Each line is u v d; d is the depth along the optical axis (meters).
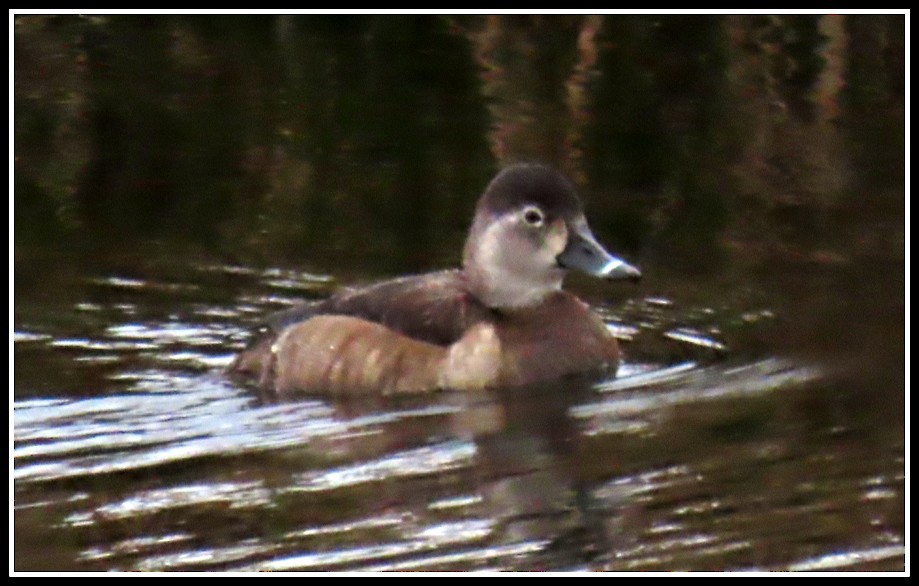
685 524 9.84
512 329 12.51
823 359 12.45
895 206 15.08
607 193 15.42
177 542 9.72
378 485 10.44
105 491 10.48
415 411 11.85
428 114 16.83
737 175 15.68
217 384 12.64
